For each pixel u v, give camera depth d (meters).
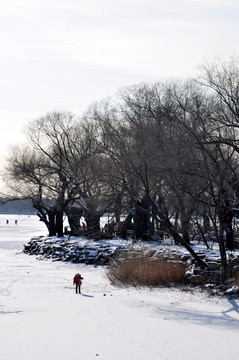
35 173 72.25
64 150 69.38
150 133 34.88
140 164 34.69
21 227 171.00
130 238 63.69
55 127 74.06
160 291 32.81
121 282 37.50
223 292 30.08
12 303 28.06
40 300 29.36
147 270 36.47
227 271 32.19
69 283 39.06
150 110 36.88
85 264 55.84
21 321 22.25
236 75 32.75
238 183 32.91
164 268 36.12
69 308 26.08
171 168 32.59
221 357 16.22
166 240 59.25
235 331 20.27
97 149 53.00
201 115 33.31
